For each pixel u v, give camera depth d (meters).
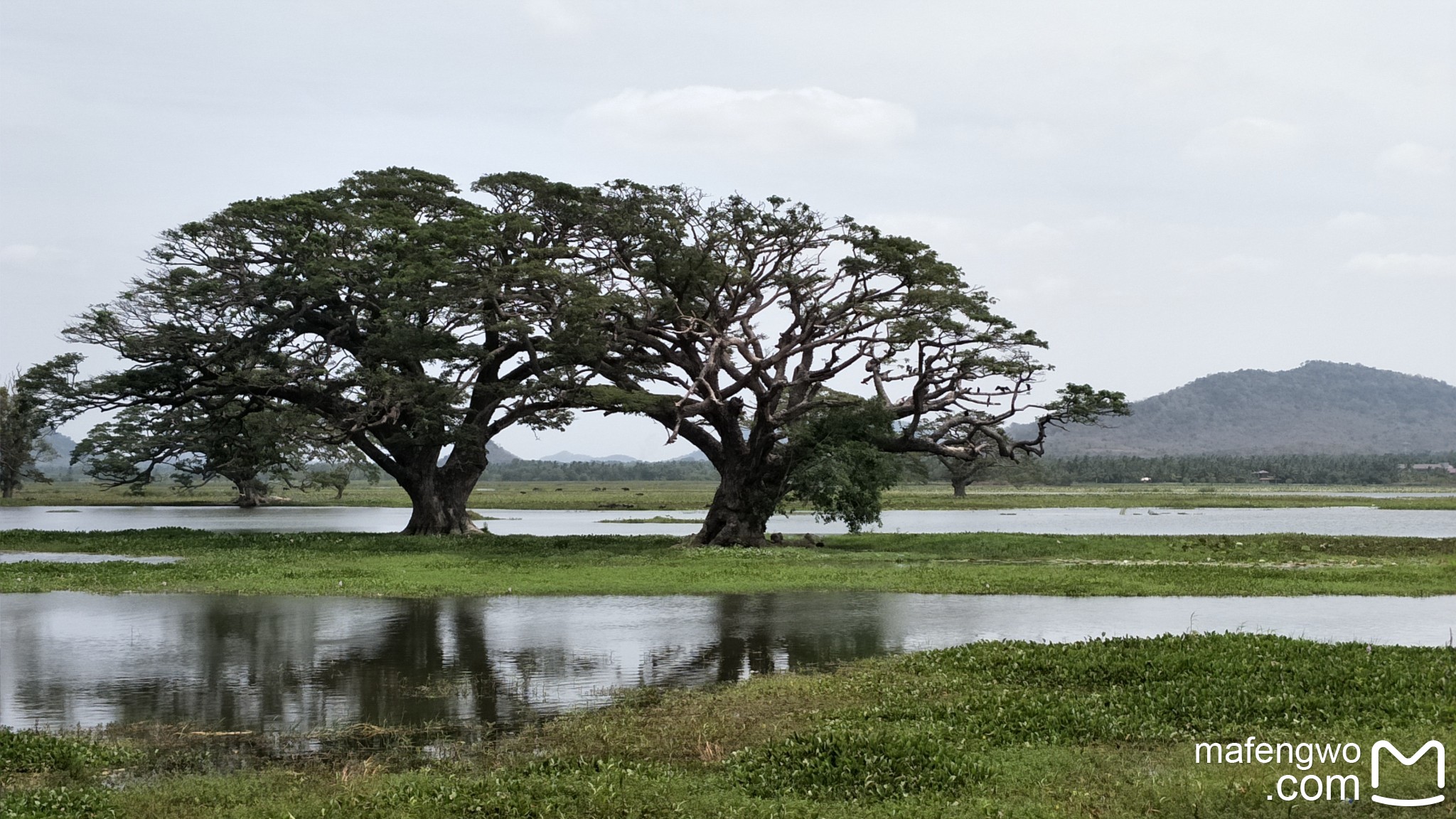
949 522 72.00
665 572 33.22
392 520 77.12
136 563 35.50
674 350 47.28
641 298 45.00
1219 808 10.31
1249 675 15.44
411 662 19.27
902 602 27.00
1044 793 10.94
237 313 47.69
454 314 46.81
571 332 43.03
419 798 11.15
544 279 44.47
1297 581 30.23
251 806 11.14
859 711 14.47
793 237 43.34
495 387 48.72
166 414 55.50
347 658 19.64
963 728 13.34
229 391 50.47
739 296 44.62
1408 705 13.81
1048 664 16.56
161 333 46.81
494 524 69.81
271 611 25.67
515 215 47.19
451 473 51.53
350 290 48.31
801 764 11.97
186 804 11.24
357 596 28.47
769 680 17.02
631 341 47.44
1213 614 24.48
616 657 19.66
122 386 49.03
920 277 42.50
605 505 95.75
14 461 109.94
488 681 17.61
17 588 29.67
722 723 14.33
